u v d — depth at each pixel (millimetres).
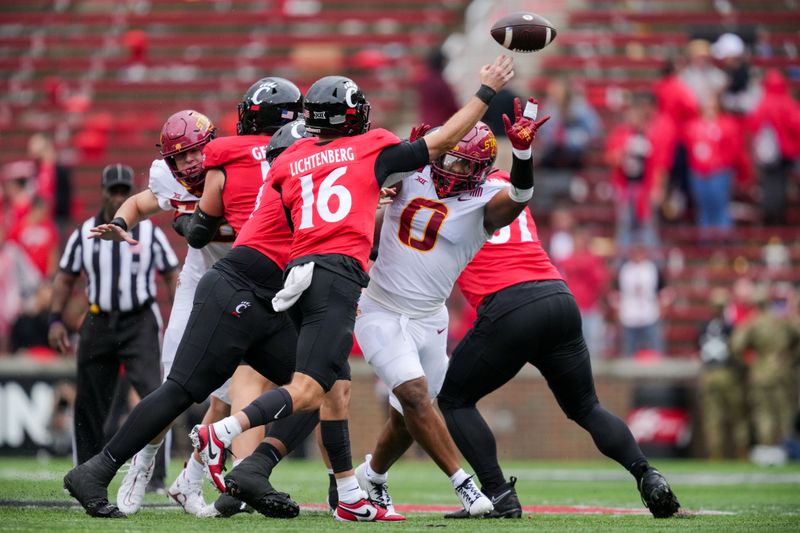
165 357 22766
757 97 62500
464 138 19875
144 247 26828
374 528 17609
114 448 18562
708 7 74438
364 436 49969
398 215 20406
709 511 23484
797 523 19609
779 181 59906
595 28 72750
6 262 52219
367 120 19609
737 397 51125
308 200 18562
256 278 19078
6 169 57906
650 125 58969
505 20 19781
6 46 73125
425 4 76500
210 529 16906
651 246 55094
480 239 20453
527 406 51312
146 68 70875
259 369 19891
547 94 67688
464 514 20578
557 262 51719
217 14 74688
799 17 72438
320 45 72812
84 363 26562
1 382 46312
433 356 21125
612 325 55281
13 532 16203
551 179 59938
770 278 59094
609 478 39062
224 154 19938
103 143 65625
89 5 76375
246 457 19812
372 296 20609
